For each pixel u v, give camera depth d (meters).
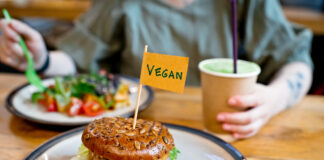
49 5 4.05
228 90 1.09
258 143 1.16
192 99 1.59
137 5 2.17
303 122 1.34
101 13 2.23
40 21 4.56
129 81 1.72
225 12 2.10
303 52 1.90
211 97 1.13
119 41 2.26
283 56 1.88
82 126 1.16
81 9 3.95
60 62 2.02
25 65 1.74
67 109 1.34
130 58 2.14
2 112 1.39
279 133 1.24
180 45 2.13
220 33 2.10
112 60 2.35
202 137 1.08
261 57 1.98
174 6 2.13
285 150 1.11
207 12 2.11
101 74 1.71
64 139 1.04
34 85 1.49
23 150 1.07
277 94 1.36
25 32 1.57
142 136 0.89
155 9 2.14
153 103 1.52
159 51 2.10
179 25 2.12
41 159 0.94
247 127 1.15
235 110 1.13
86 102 1.35
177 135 1.11
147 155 0.85
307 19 3.55
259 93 1.23
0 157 1.02
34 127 1.25
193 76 2.12
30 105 1.41
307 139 1.20
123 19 2.17
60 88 1.41
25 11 4.05
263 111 1.20
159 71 0.94
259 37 2.02
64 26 4.17
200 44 2.09
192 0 2.12
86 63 2.13
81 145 0.99
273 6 2.05
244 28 2.08
